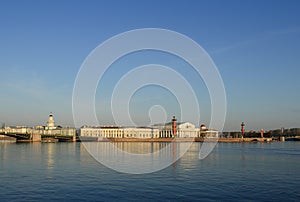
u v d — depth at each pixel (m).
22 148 173.38
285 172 74.19
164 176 66.69
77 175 67.19
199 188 53.94
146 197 47.59
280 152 151.75
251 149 181.75
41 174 68.50
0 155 120.75
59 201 45.25
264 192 51.00
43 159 103.69
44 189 52.59
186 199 46.53
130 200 45.88
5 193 49.75
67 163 91.06
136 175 67.69
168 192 50.81
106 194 49.31
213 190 52.34
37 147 185.12
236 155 129.62
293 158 115.00
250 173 72.12
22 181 59.66
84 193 49.94
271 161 102.25
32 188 53.38
